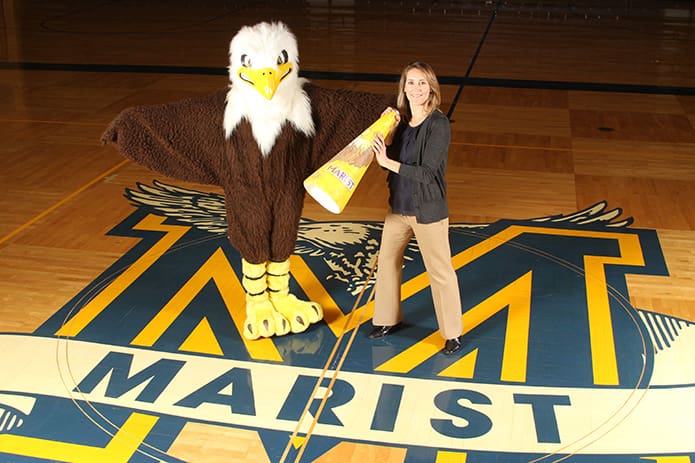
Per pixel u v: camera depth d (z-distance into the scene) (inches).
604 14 680.4
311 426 152.5
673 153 309.4
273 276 184.2
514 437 149.1
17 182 277.1
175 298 200.2
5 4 711.7
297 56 167.2
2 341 180.5
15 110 364.2
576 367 170.9
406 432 150.6
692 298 199.8
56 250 226.1
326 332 185.5
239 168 169.3
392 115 161.3
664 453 144.8
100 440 148.4
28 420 153.9
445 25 613.0
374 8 703.7
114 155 306.5
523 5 730.2
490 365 171.6
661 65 466.9
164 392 162.9
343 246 228.5
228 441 148.2
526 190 270.8
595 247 227.5
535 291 202.5
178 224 244.5
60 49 508.4
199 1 746.2
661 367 170.9
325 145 175.3
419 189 162.2
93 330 185.6
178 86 406.6
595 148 314.5
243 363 173.2
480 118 354.6
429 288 204.7
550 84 418.3
